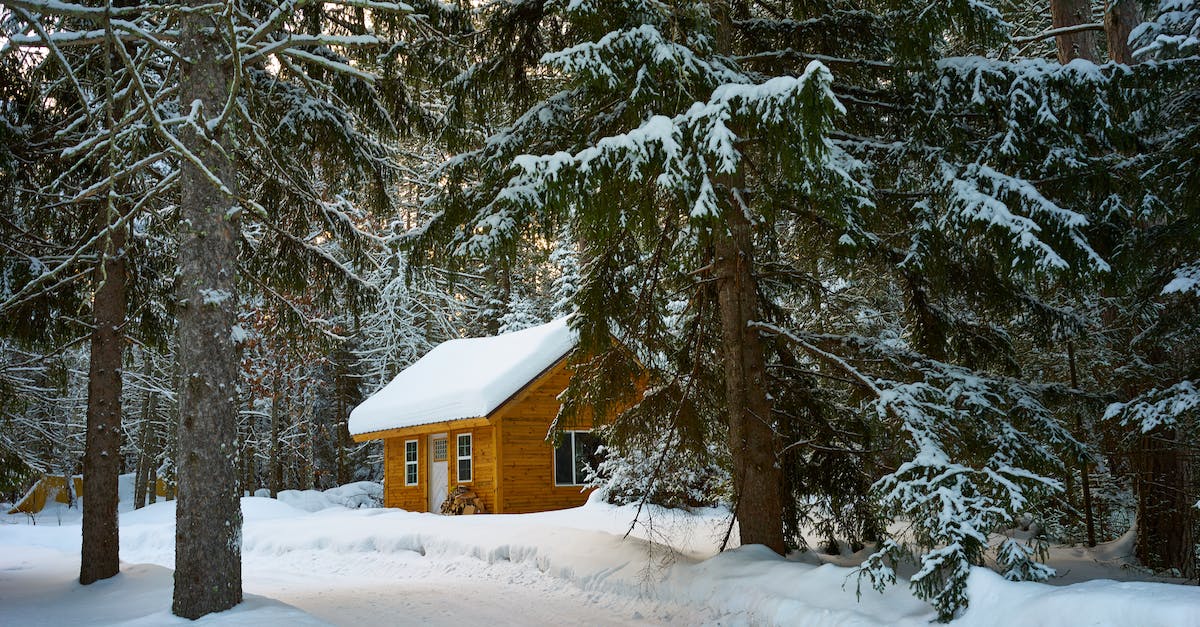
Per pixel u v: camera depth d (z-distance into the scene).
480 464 20.70
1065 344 12.16
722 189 7.96
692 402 11.04
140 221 11.84
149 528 18.62
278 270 11.63
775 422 10.63
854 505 10.62
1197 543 9.69
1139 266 8.01
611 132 9.47
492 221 8.05
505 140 9.46
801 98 6.46
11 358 13.94
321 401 37.41
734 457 10.02
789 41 10.25
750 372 10.05
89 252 10.51
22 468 11.99
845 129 10.03
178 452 7.58
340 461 36.72
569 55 7.43
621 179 7.56
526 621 8.84
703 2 8.43
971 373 8.95
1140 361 9.97
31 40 6.55
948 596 6.28
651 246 10.20
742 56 9.92
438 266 10.04
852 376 9.72
